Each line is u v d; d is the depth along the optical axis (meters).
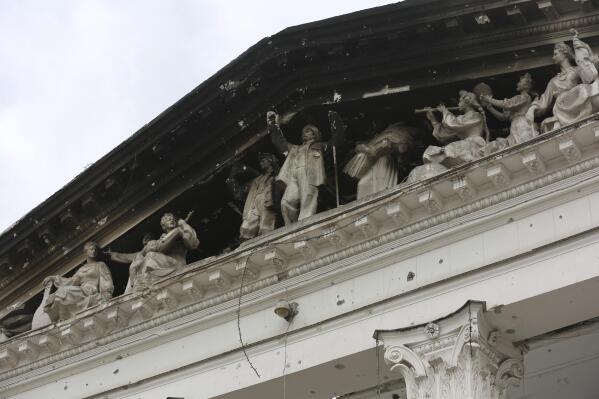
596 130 27.75
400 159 31.70
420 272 29.47
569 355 30.53
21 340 34.78
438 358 27.81
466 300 28.34
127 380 32.88
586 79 29.00
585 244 27.55
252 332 31.41
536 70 30.52
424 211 29.69
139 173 35.34
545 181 28.50
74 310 34.78
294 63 32.78
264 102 33.53
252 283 31.72
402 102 31.98
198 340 32.28
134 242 35.91
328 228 30.44
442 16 30.84
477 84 31.11
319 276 30.84
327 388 30.33
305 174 32.09
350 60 32.28
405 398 31.11
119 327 33.59
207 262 32.03
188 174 34.88
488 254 28.67
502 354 28.28
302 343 30.42
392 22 31.36
